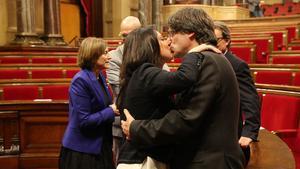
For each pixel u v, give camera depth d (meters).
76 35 10.23
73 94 2.15
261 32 7.04
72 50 7.78
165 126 1.21
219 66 1.26
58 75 4.72
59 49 7.64
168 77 1.24
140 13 10.38
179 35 1.34
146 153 1.32
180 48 1.35
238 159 1.28
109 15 10.66
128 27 2.50
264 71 3.88
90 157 2.18
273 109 3.03
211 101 1.22
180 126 1.20
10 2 7.94
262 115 3.12
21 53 6.33
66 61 6.12
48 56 6.25
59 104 3.10
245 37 6.45
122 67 1.44
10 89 3.75
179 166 1.30
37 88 3.81
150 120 1.28
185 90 1.26
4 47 7.27
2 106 3.05
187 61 1.25
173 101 1.37
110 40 7.85
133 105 1.34
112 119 2.18
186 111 1.22
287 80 3.68
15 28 8.04
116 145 2.48
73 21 10.15
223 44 1.94
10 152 3.12
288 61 4.51
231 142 1.28
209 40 1.33
